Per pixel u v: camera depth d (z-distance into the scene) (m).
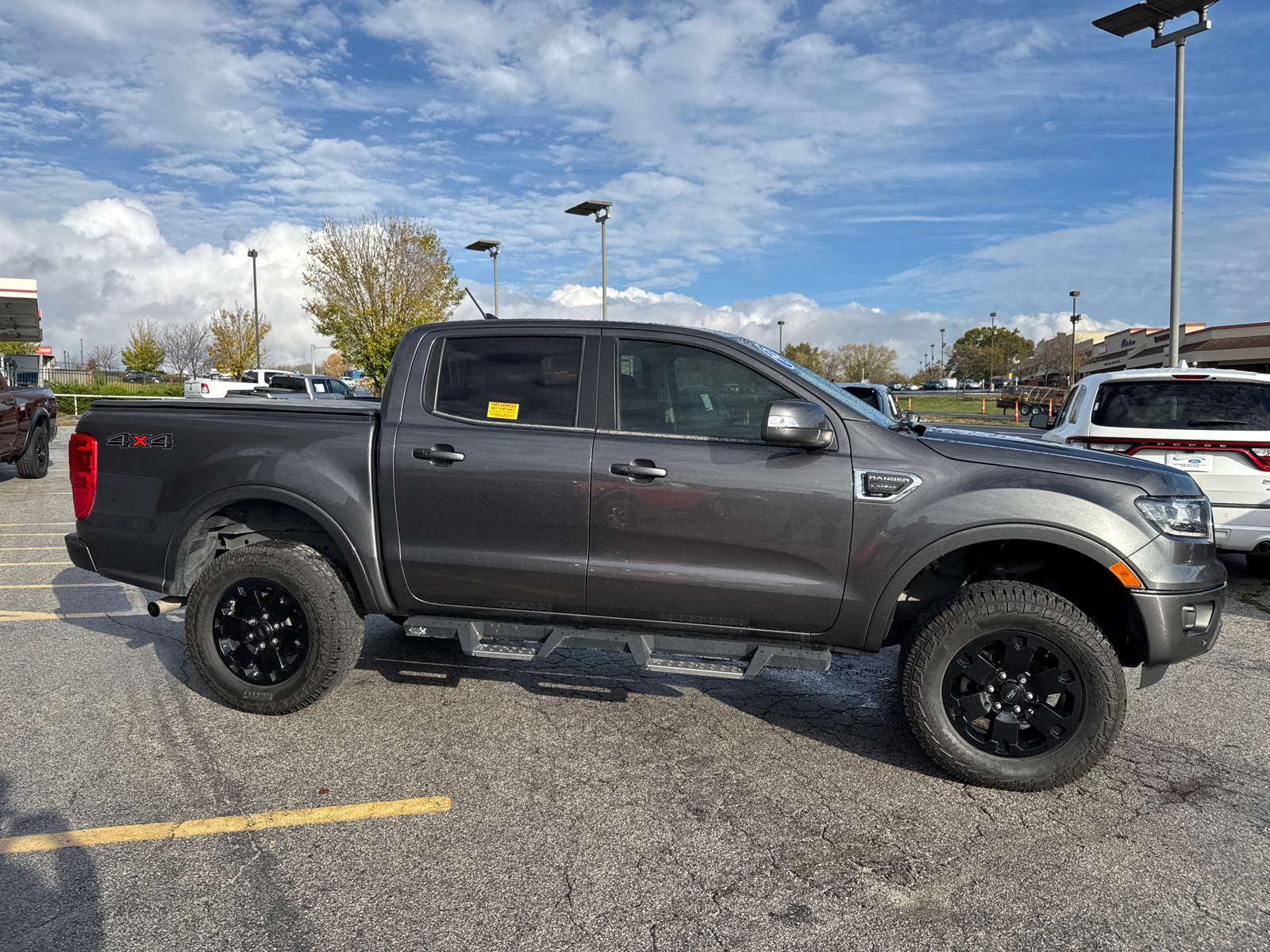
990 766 3.33
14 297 20.91
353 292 30.97
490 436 3.70
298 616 3.88
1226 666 4.95
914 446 3.48
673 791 3.29
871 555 3.40
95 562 4.14
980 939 2.41
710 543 3.50
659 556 3.55
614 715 4.07
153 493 4.01
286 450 3.87
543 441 3.64
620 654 5.04
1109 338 67.12
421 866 2.74
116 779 3.31
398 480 3.74
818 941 2.39
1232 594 6.72
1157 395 6.61
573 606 3.67
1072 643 3.23
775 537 3.46
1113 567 3.27
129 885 2.61
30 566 7.25
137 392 32.19
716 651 3.59
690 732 3.88
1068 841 2.96
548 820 3.05
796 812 3.14
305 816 3.05
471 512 3.68
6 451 11.75
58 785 3.26
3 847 2.81
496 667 4.73
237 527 4.16
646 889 2.63
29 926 2.39
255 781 3.32
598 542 3.59
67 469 14.51
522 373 3.78
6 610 5.81
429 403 3.83
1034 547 3.70
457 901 2.55
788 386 3.56
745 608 3.52
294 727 3.85
